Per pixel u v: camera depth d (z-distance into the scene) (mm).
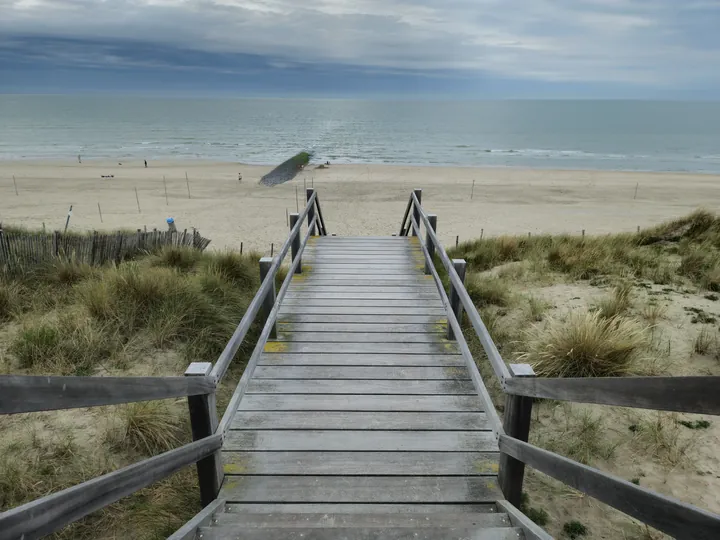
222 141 71188
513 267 7785
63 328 4871
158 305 5316
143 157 49625
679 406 1228
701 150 62719
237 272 7207
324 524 2389
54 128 93562
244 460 2947
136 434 3541
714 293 5711
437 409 3486
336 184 32031
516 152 58469
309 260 7395
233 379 4543
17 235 8133
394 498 2678
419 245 8328
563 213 23750
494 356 2615
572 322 4539
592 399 1643
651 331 4754
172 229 9906
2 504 2959
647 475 3135
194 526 2129
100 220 21406
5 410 1108
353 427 3266
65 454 3377
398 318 5152
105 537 2756
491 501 2682
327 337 4680
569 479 1758
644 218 22672
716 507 2859
